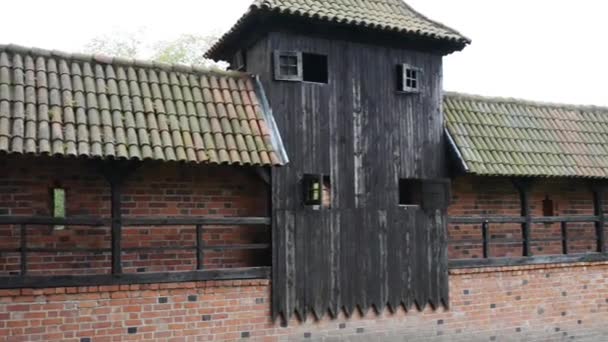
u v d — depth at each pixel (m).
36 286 7.68
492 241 11.62
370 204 9.88
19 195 8.55
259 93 9.53
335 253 9.54
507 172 10.29
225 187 9.81
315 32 9.67
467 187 11.70
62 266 8.81
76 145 7.52
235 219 8.88
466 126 10.87
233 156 8.34
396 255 10.04
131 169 8.16
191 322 8.54
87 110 8.05
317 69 10.49
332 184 9.59
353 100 9.88
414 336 10.14
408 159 10.27
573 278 11.75
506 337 10.95
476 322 10.70
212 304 8.70
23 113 7.61
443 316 10.42
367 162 9.91
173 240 9.47
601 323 11.97
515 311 11.08
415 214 10.27
